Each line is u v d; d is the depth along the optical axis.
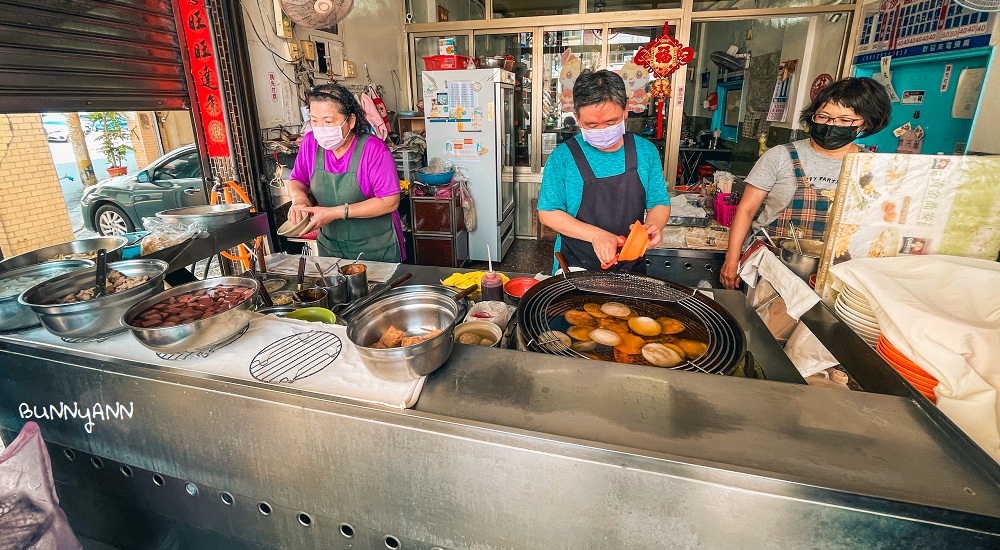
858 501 0.69
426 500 0.92
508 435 0.82
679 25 4.90
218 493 1.11
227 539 1.18
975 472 0.72
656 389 0.93
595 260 1.94
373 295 1.48
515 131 5.65
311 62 3.91
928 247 1.22
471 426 0.84
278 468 1.01
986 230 1.16
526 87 5.55
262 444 1.00
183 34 2.87
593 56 5.27
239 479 1.06
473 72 4.49
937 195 1.18
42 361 1.16
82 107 2.20
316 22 3.08
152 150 3.85
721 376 0.96
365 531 1.00
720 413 0.86
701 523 0.77
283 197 3.53
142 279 1.27
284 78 3.62
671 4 5.15
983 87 2.46
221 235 1.66
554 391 0.93
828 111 1.75
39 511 1.08
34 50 1.94
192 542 1.25
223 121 3.09
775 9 4.50
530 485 0.84
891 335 1.00
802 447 0.77
